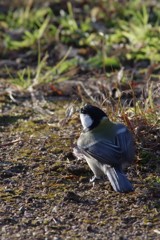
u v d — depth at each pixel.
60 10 18.45
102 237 8.23
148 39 15.50
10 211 8.93
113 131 9.20
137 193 9.32
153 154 10.34
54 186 9.66
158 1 18.42
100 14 17.66
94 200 9.20
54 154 10.70
